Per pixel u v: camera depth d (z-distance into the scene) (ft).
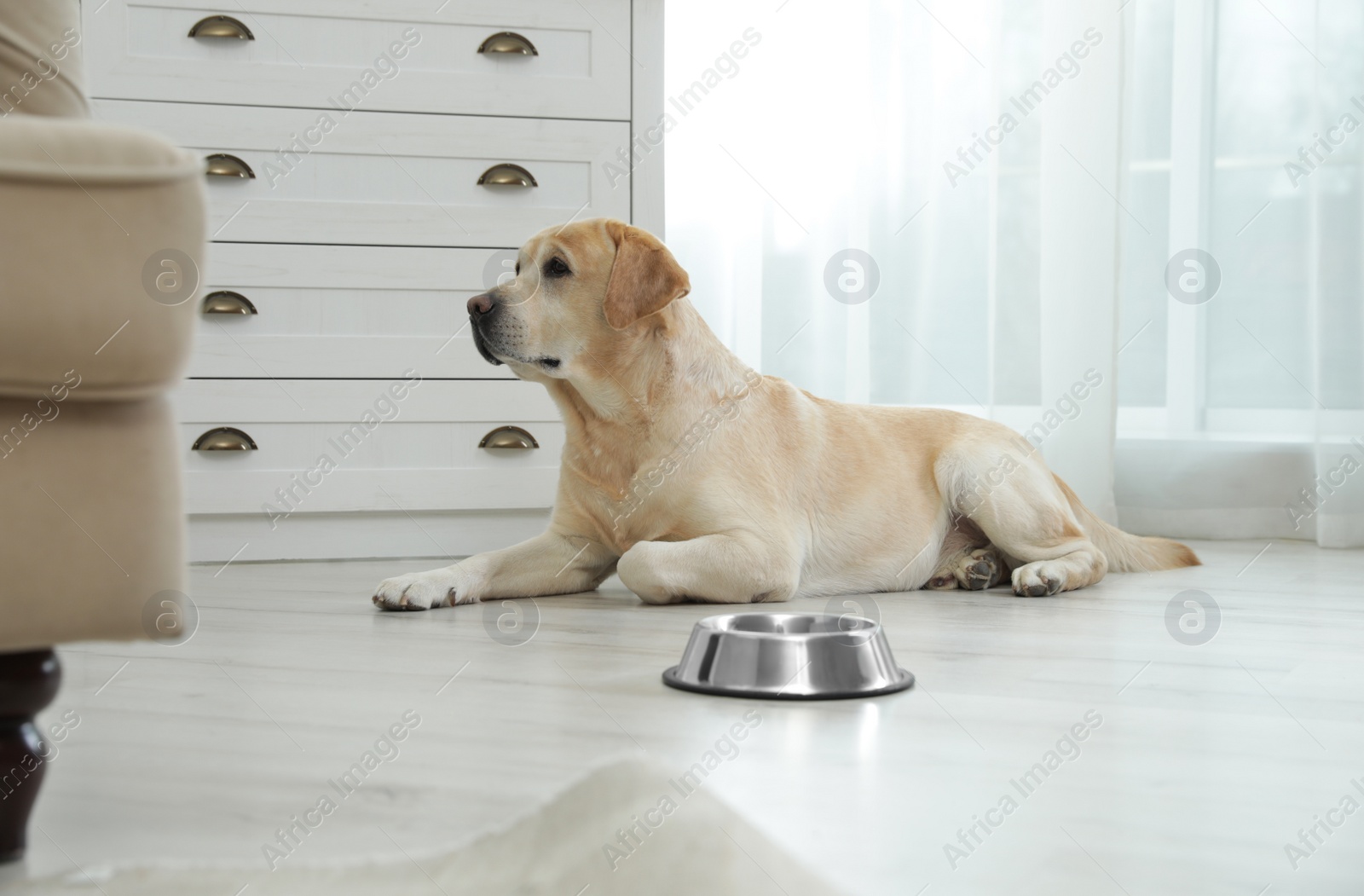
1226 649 5.90
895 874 2.94
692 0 11.83
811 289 12.05
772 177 11.98
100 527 3.06
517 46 9.71
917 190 11.94
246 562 9.64
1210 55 11.51
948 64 11.89
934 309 12.02
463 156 9.74
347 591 7.98
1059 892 2.83
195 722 4.42
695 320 7.73
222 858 3.04
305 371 9.57
